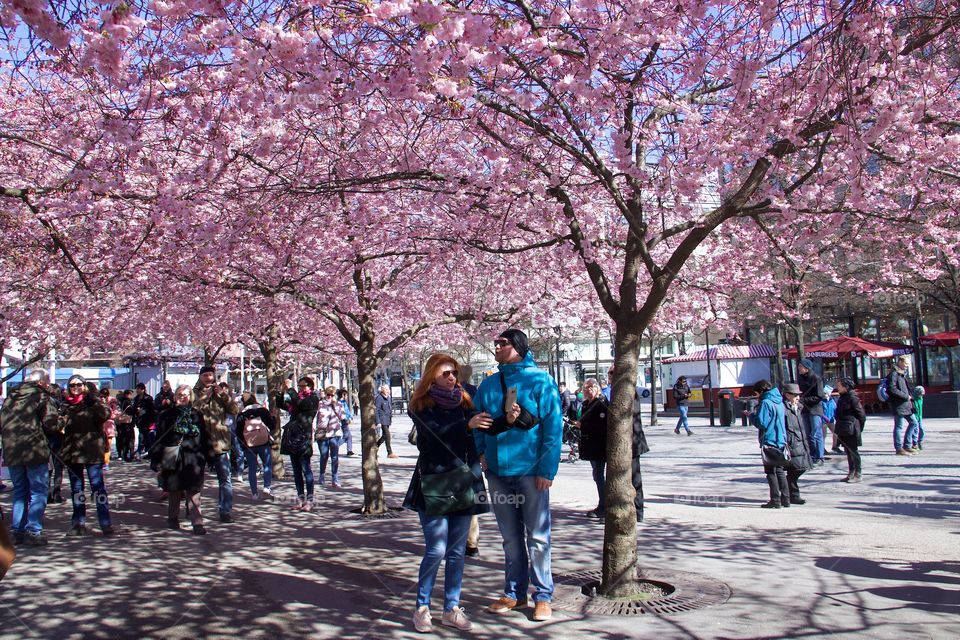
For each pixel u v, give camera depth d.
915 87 6.35
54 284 12.47
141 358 26.12
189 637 5.21
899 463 14.11
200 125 6.13
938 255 14.02
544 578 5.52
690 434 24.09
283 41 4.68
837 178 6.76
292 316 14.23
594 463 9.73
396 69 5.26
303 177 8.06
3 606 6.06
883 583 5.99
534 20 5.10
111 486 14.73
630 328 6.23
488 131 6.40
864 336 32.81
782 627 5.00
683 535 8.23
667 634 4.97
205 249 8.60
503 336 5.82
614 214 10.33
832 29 5.35
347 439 21.55
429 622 5.27
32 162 9.45
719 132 6.64
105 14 4.23
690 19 5.34
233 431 14.23
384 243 10.48
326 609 5.83
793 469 10.08
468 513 5.29
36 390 8.78
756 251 11.02
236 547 8.41
